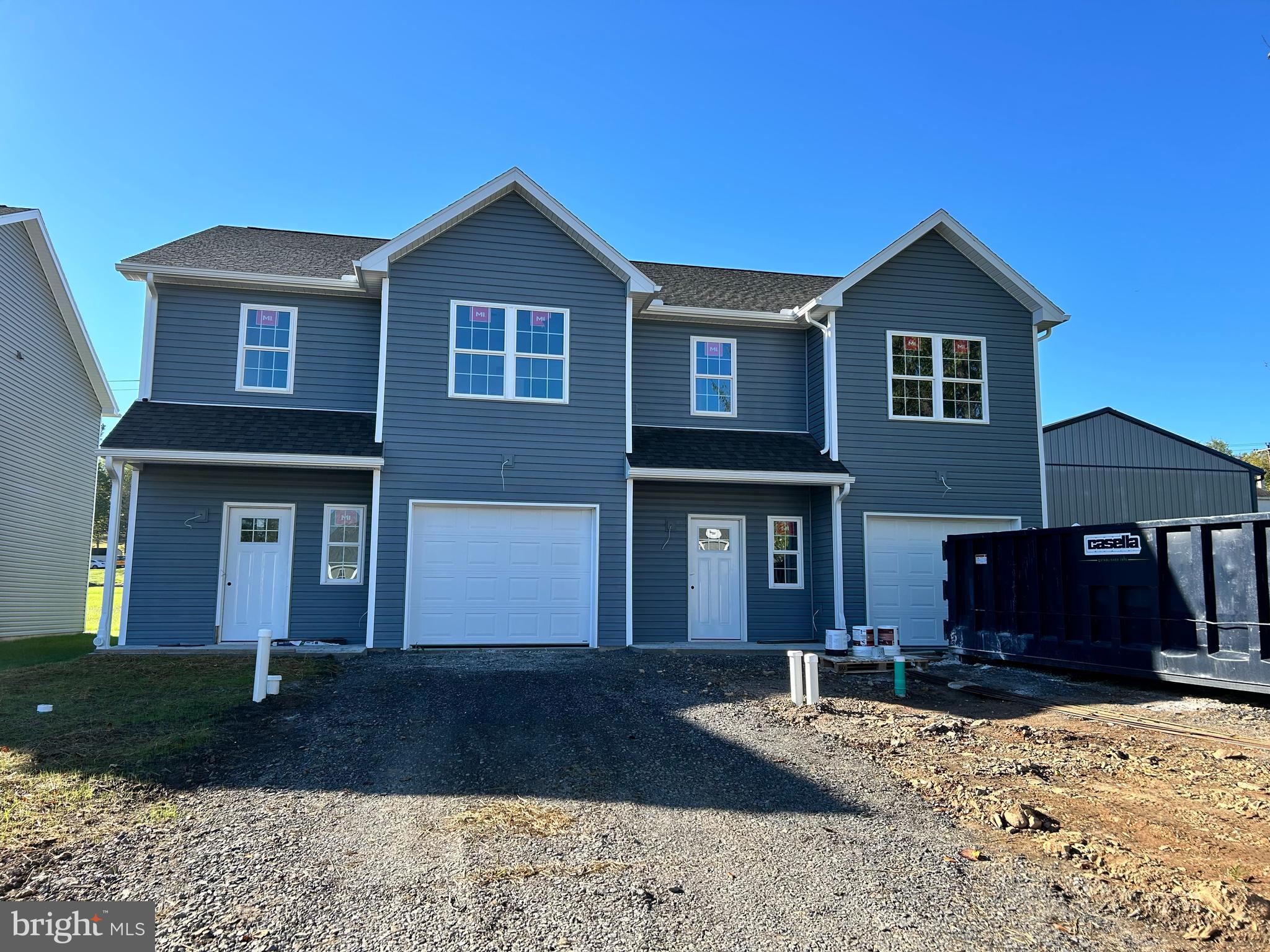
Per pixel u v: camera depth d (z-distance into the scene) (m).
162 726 7.59
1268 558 8.13
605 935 3.79
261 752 6.89
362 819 5.33
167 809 5.42
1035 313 15.88
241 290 14.23
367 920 3.93
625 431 14.06
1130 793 5.85
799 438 15.72
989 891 4.27
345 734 7.50
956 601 12.55
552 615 13.55
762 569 15.37
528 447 13.67
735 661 11.98
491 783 6.14
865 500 14.91
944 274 15.73
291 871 4.48
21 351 16.23
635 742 7.29
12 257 15.77
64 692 9.09
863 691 9.84
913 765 6.52
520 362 13.83
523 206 14.09
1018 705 9.05
